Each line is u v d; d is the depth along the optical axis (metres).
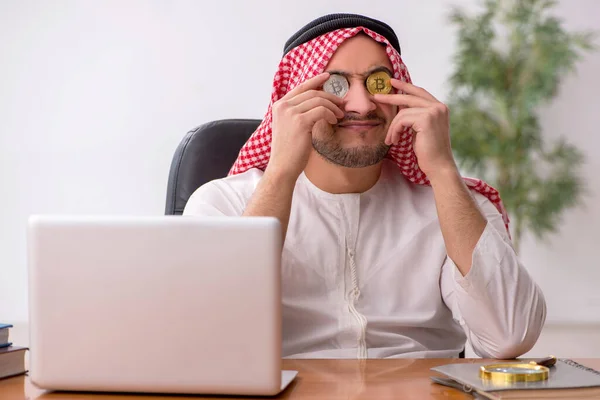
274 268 1.03
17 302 7.14
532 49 6.32
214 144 2.05
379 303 1.72
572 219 7.07
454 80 6.43
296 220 1.75
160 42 7.10
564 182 6.50
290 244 1.73
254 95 7.11
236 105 7.11
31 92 7.14
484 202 1.83
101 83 7.12
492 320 1.56
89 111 7.12
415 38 7.07
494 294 1.55
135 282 1.05
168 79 7.11
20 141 7.16
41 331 1.08
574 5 7.01
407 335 1.72
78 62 7.12
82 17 7.09
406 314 1.72
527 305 1.56
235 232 1.03
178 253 1.04
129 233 1.05
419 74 7.09
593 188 7.05
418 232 1.76
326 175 1.76
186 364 1.05
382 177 1.83
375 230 1.76
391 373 1.27
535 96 6.26
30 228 1.07
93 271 1.06
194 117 7.12
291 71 1.80
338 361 1.40
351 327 1.67
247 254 1.03
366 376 1.24
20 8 7.10
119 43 7.11
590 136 7.05
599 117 7.03
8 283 7.16
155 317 1.05
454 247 1.56
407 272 1.74
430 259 1.75
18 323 7.05
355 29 1.67
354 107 1.63
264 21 7.07
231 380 1.05
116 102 7.13
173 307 1.05
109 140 7.14
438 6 7.03
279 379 1.05
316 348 1.68
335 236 1.74
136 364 1.06
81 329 1.07
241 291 1.04
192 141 2.05
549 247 7.08
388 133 1.64
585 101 7.03
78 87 7.12
